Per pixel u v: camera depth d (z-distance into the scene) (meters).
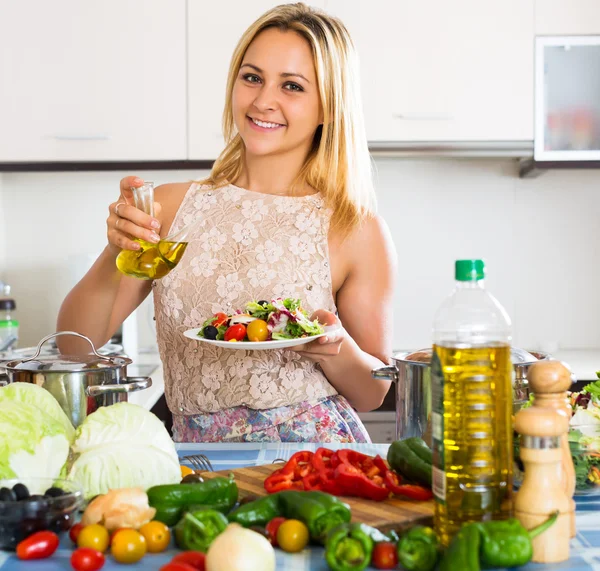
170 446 1.06
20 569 0.85
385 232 1.73
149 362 2.99
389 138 2.93
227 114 1.77
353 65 1.70
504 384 0.88
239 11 2.90
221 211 1.70
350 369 1.61
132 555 0.85
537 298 3.28
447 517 0.88
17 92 2.92
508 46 2.90
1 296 2.98
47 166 2.93
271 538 0.90
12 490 0.91
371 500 1.02
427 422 1.25
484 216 3.27
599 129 2.90
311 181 1.73
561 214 3.26
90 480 1.00
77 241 3.29
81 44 2.92
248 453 1.37
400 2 2.90
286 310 1.42
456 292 0.93
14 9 2.91
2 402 1.04
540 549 0.86
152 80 2.92
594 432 1.04
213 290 1.64
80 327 1.68
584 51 2.89
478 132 2.92
